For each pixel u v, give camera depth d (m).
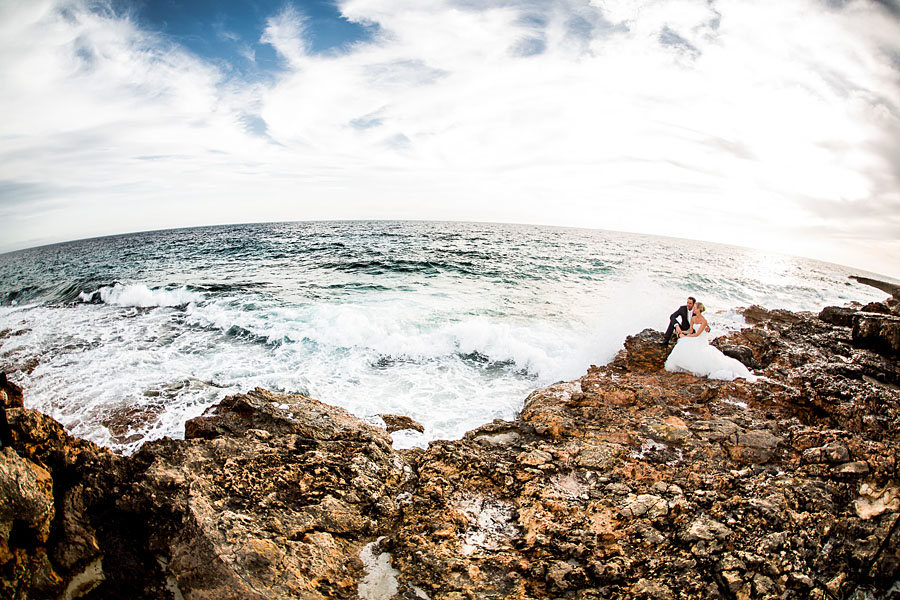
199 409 8.13
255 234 49.81
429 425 7.72
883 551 4.29
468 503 5.23
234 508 4.59
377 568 4.29
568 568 4.15
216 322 13.29
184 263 26.31
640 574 4.12
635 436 6.68
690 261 33.59
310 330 12.07
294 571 3.94
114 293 17.58
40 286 21.45
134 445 7.01
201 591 3.76
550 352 10.88
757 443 6.36
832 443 6.05
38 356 10.86
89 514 4.38
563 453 6.23
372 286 17.94
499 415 8.16
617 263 27.56
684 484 5.50
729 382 8.37
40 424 4.56
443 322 12.82
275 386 9.10
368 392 8.98
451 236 44.09
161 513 4.44
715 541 4.42
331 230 53.34
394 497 5.38
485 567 4.20
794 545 4.35
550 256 29.11
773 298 22.16
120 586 3.90
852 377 8.95
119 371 9.82
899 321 10.50
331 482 5.29
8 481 3.67
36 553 3.81
